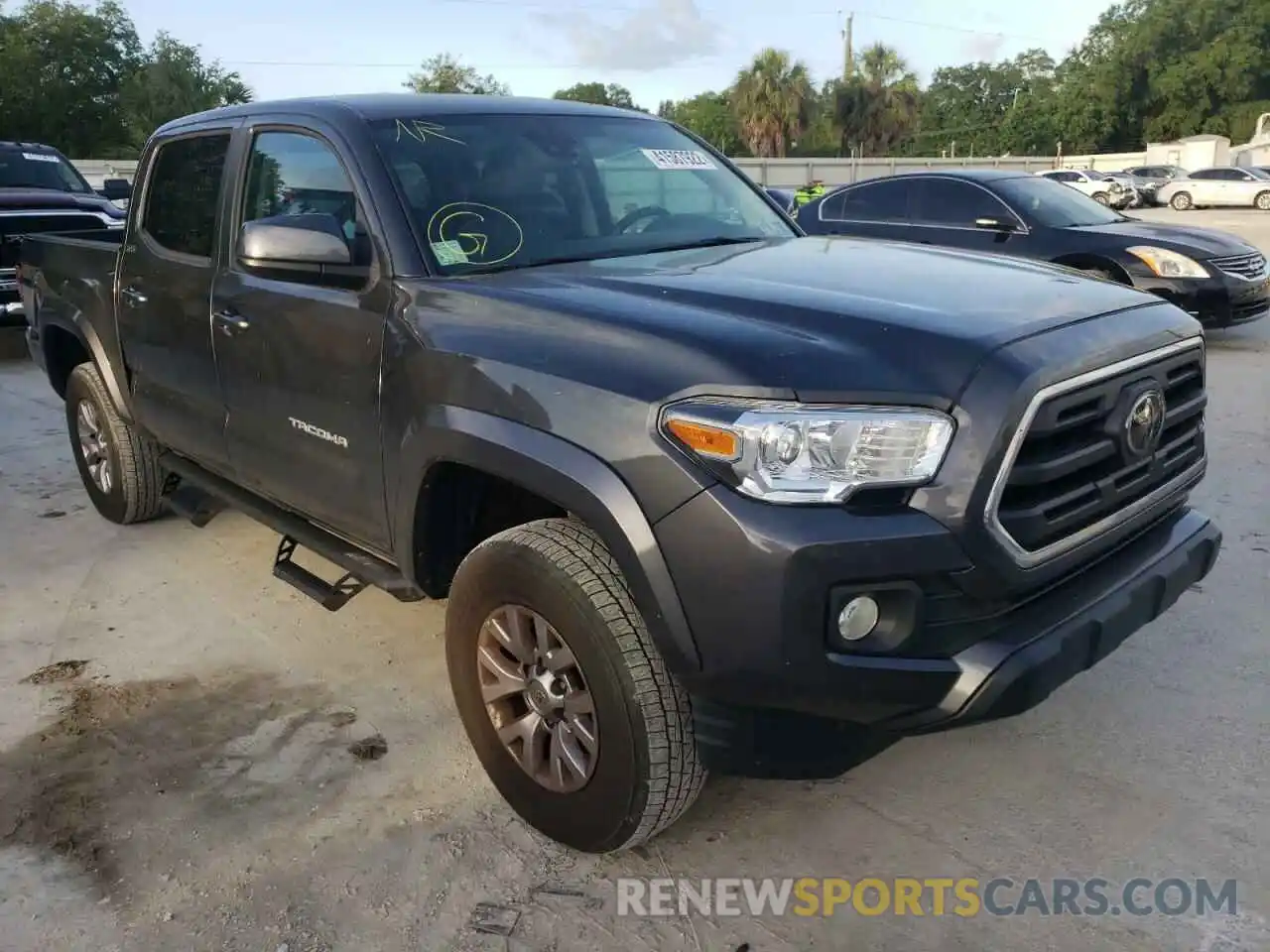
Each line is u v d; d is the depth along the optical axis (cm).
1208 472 562
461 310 277
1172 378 275
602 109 402
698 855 274
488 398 259
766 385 218
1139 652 370
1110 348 245
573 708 257
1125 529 261
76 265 486
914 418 216
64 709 351
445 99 360
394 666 377
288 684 365
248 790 305
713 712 233
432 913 255
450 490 291
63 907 259
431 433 272
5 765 320
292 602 431
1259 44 6053
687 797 252
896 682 220
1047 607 241
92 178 2939
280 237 297
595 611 241
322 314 316
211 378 381
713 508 216
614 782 249
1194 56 6116
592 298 264
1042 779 301
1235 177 3347
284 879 268
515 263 312
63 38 4409
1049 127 6875
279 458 354
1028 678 226
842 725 229
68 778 312
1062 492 239
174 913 257
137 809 297
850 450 214
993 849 274
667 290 266
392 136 327
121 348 451
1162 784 297
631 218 354
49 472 622
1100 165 5225
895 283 274
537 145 353
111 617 421
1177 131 6259
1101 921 247
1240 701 337
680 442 222
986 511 219
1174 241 877
